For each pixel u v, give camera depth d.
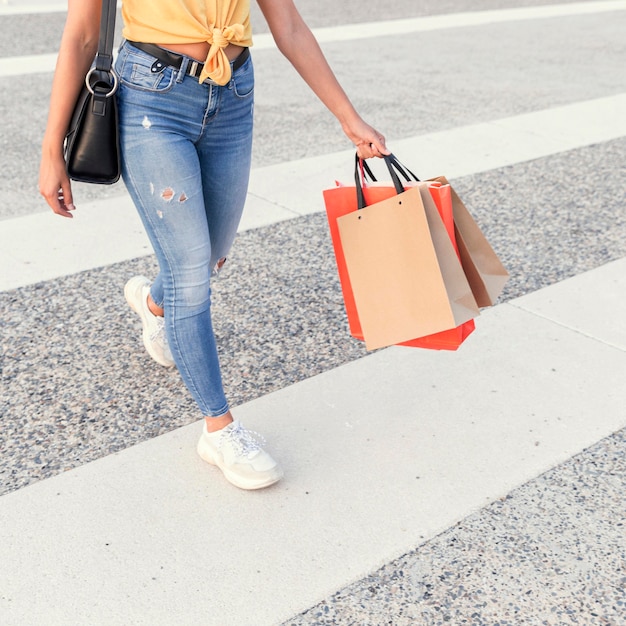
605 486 2.57
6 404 2.95
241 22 2.21
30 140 5.84
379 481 2.57
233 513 2.43
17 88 7.18
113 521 2.39
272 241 4.36
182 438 2.78
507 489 2.54
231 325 3.52
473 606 2.12
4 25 10.00
